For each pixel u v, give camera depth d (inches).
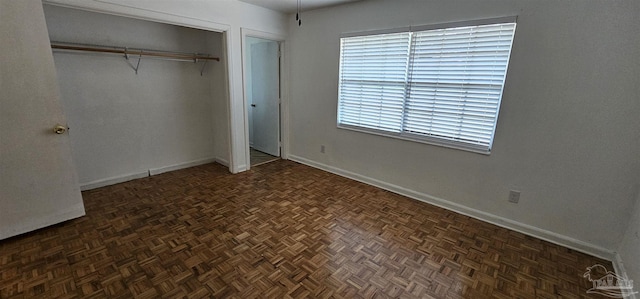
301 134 169.8
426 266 79.7
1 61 78.5
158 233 93.0
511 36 91.1
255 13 141.7
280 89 172.9
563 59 82.5
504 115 95.7
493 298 68.7
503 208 101.5
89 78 120.6
